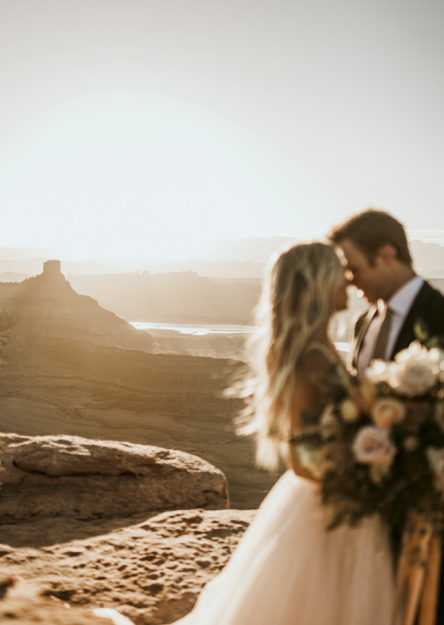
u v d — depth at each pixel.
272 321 2.27
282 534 2.30
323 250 2.24
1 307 121.38
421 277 2.48
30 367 92.38
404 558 2.14
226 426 71.19
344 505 2.07
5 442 5.81
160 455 5.79
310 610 2.21
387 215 2.48
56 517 4.89
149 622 3.22
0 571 3.63
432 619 2.16
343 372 2.10
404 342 2.40
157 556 3.96
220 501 5.57
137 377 80.81
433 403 2.02
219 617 2.38
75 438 5.95
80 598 3.39
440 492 1.98
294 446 2.20
